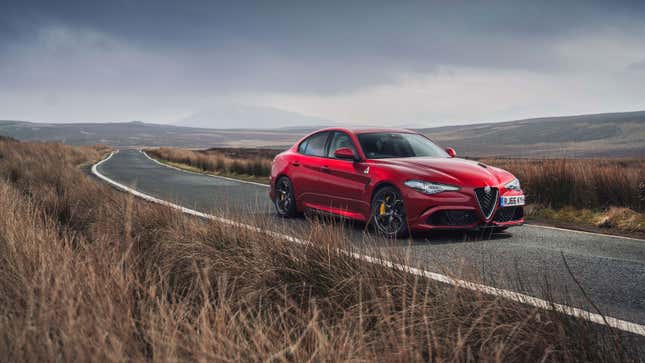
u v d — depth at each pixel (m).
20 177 12.59
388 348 2.38
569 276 4.80
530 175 10.30
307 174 8.14
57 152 29.31
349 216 7.35
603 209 9.31
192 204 10.28
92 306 2.59
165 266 4.05
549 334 2.55
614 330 2.80
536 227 8.01
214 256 4.21
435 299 3.03
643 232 7.70
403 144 7.76
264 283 3.61
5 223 4.69
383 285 3.25
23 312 2.60
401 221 6.57
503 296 2.97
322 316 3.04
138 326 2.65
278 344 2.39
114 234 5.18
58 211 6.61
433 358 2.49
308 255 3.85
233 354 2.21
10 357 2.14
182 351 2.25
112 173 20.50
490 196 6.57
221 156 30.73
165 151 50.00
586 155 179.12
